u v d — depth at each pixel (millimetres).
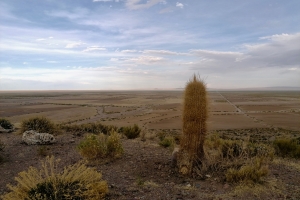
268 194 5883
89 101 103062
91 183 5457
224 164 7473
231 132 28125
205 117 7215
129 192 6008
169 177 7082
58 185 5176
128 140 13609
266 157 8758
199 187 6312
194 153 7207
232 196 5773
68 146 11133
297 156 10148
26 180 5219
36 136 11336
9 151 10031
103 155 8859
